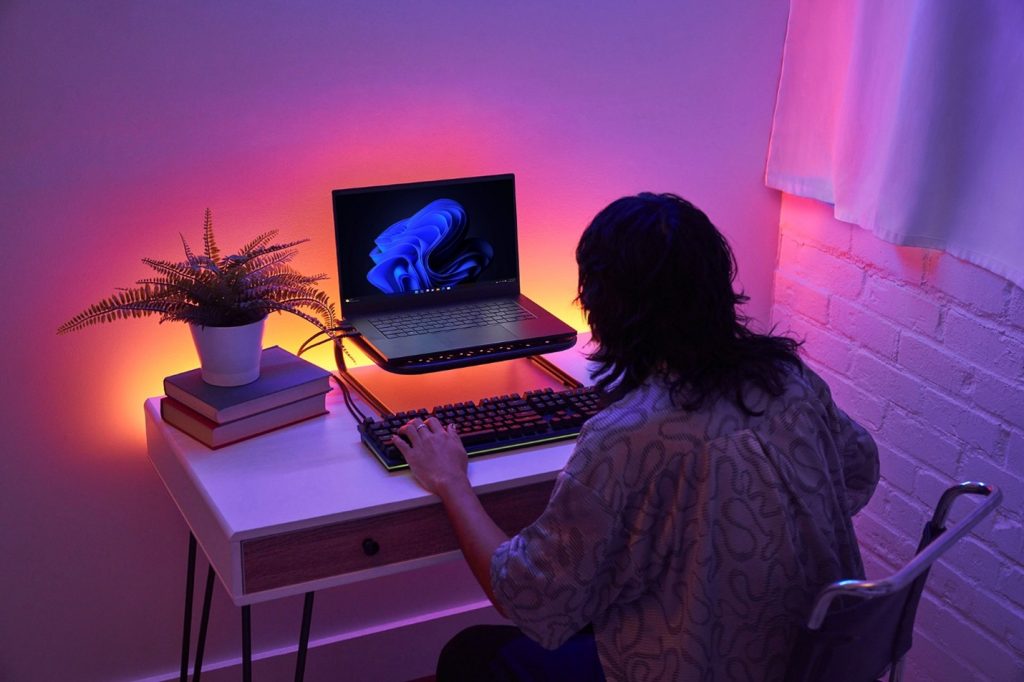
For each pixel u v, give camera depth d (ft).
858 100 6.53
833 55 6.84
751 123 7.33
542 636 4.11
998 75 5.70
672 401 4.04
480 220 6.44
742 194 7.52
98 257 5.95
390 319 6.18
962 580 6.57
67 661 6.62
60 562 6.41
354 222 6.12
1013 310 5.95
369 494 4.88
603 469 4.00
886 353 6.96
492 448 5.20
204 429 5.33
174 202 6.03
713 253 4.15
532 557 4.09
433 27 6.30
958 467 6.52
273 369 5.76
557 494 4.09
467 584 7.51
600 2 6.66
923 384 6.70
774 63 7.22
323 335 6.53
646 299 4.10
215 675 6.90
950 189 6.06
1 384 5.97
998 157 5.77
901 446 6.97
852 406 7.36
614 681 4.25
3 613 6.38
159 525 6.55
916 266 6.60
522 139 6.74
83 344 6.07
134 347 6.17
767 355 4.24
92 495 6.35
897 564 7.18
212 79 5.90
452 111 6.50
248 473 5.07
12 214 5.72
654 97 7.00
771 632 4.12
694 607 4.01
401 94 6.34
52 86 5.61
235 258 5.45
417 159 6.50
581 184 7.00
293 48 6.02
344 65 6.15
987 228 5.89
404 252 6.27
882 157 6.35
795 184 7.25
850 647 4.04
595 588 4.11
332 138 6.25
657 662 4.13
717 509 4.00
